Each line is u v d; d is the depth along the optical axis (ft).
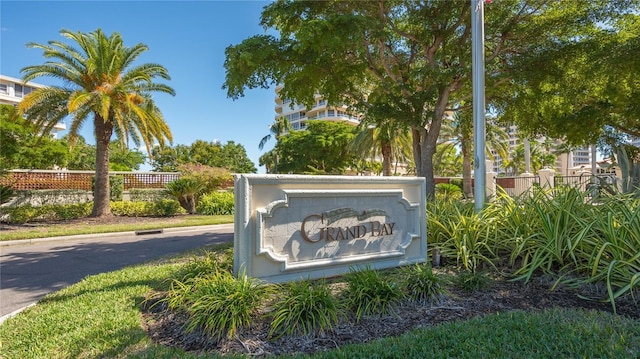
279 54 31.35
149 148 57.52
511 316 11.71
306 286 12.29
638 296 13.19
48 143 88.53
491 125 62.90
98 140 55.72
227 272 13.74
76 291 16.58
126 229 41.50
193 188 63.77
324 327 11.02
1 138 62.54
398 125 41.60
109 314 13.08
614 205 16.47
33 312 14.20
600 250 13.62
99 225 46.50
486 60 36.45
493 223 18.53
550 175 60.23
